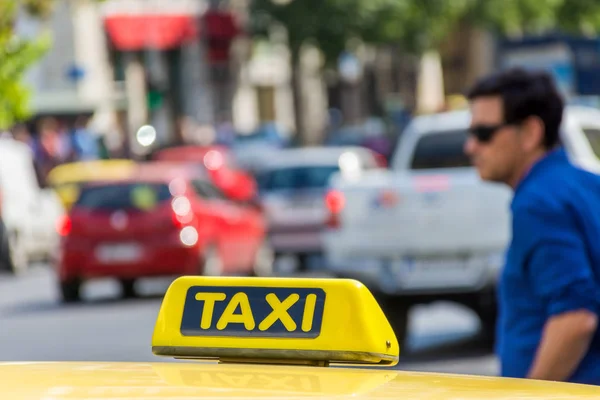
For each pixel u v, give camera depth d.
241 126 74.81
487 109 5.73
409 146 17.20
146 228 24.45
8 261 31.53
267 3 60.78
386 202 15.98
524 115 5.66
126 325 20.22
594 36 47.16
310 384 2.57
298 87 63.41
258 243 27.69
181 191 24.81
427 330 17.88
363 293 2.96
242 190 36.84
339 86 83.69
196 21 68.88
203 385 2.54
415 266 15.95
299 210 30.98
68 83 54.78
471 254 15.88
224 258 25.83
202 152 43.56
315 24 59.66
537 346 5.27
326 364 2.98
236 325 3.04
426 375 2.80
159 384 2.55
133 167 35.84
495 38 60.28
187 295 3.10
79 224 24.38
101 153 46.78
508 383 2.75
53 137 41.84
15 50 16.67
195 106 69.56
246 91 75.38
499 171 5.70
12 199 31.81
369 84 81.88
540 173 5.52
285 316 3.00
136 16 63.25
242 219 26.67
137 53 63.38
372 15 59.22
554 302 5.16
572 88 44.94
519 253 5.29
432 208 15.88
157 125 66.81
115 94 59.38
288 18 60.31
